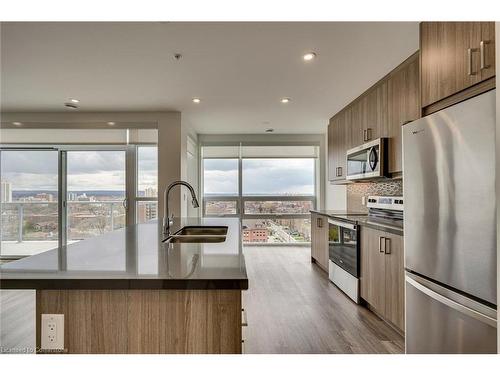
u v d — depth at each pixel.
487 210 1.16
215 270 1.06
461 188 1.30
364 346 2.19
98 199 5.26
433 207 1.49
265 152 6.26
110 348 1.02
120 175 5.23
